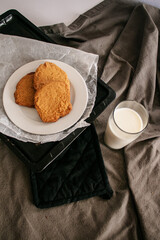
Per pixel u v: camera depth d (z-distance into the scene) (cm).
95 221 58
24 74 58
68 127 53
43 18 73
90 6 77
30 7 73
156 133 67
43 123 54
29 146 53
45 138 53
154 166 64
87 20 75
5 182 59
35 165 51
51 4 75
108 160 65
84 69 60
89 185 60
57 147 53
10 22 65
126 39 76
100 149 63
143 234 58
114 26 78
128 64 73
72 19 76
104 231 57
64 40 74
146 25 73
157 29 72
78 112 55
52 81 55
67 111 54
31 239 55
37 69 56
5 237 54
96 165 62
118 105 61
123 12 78
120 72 74
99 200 60
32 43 60
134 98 72
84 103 56
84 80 59
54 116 53
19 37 60
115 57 74
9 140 53
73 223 58
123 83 72
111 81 73
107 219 58
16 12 65
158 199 62
